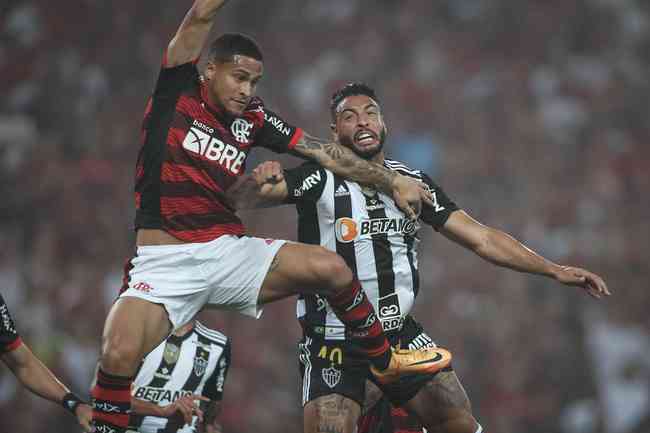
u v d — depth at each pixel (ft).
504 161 170.60
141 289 54.65
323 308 60.85
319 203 60.44
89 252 144.15
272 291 56.75
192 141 55.88
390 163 64.08
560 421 129.90
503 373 132.05
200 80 57.31
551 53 198.08
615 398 131.23
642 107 189.06
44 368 63.21
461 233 63.05
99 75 179.63
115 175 160.35
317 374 60.95
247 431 120.98
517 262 62.28
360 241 60.59
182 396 68.80
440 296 144.05
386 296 61.26
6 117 171.63
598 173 168.76
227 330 130.21
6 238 145.89
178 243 55.57
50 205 152.97
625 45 203.82
